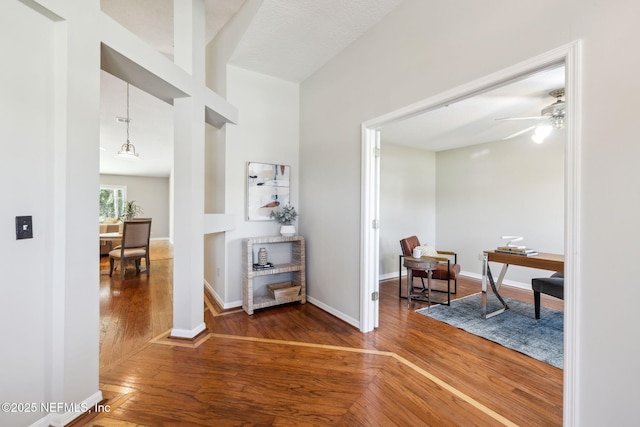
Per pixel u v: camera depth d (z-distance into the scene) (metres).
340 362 2.20
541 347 2.43
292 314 3.22
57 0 1.47
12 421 1.38
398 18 2.35
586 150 1.30
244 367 2.12
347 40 2.85
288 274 3.88
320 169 3.41
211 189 3.96
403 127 4.06
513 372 2.05
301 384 1.92
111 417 1.61
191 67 2.57
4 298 1.35
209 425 1.56
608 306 1.24
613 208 1.22
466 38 1.82
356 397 1.79
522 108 3.32
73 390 1.58
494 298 3.86
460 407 1.69
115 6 2.95
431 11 2.06
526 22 1.51
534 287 3.07
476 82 1.76
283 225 3.69
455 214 5.43
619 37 1.20
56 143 1.52
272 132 3.69
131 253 4.78
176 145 2.59
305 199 3.73
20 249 1.40
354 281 2.87
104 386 1.89
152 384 1.91
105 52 1.85
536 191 4.36
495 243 4.83
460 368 2.11
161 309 3.32
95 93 1.68
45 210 1.50
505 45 1.61
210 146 4.02
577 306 1.33
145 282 4.51
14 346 1.39
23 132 1.41
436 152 5.77
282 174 3.74
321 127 3.40
